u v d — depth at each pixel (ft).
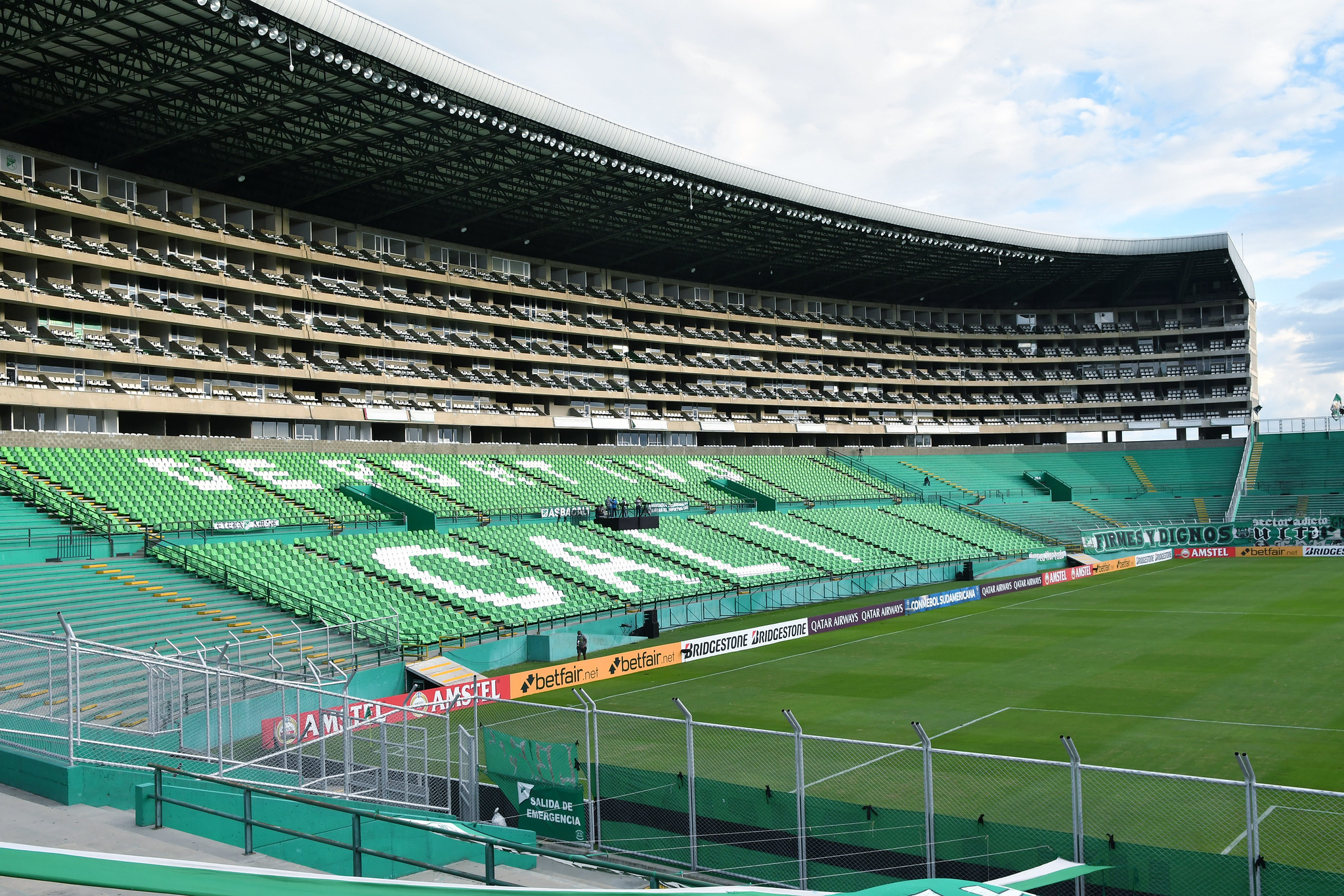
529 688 113.60
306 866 49.73
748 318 290.97
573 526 189.98
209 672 61.62
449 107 160.86
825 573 204.23
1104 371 342.44
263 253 191.31
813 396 301.84
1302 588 186.50
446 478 197.88
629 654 126.52
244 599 120.78
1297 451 303.68
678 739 90.07
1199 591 189.06
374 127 168.55
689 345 274.98
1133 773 48.42
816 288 312.09
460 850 57.52
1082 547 247.09
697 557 193.88
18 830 47.75
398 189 201.16
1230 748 83.76
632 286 281.95
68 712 55.47
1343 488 282.77
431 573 150.51
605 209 220.64
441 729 94.73
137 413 178.40
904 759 81.15
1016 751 85.10
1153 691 107.04
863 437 319.27
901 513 257.75
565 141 181.27
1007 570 228.43
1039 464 319.27
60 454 142.92
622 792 66.85
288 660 104.78
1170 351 341.62
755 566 198.18
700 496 238.48
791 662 132.16
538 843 63.57
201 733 74.28
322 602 126.62
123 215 165.27
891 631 156.66
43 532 121.80
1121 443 327.67
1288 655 123.65
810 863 57.72
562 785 63.93
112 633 98.89
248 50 138.62
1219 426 335.26
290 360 189.57
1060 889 51.24
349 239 212.23
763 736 91.71
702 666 131.13
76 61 139.44
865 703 106.01
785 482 263.49
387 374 205.77
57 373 157.07
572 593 160.35
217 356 178.70
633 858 60.70
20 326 155.22
